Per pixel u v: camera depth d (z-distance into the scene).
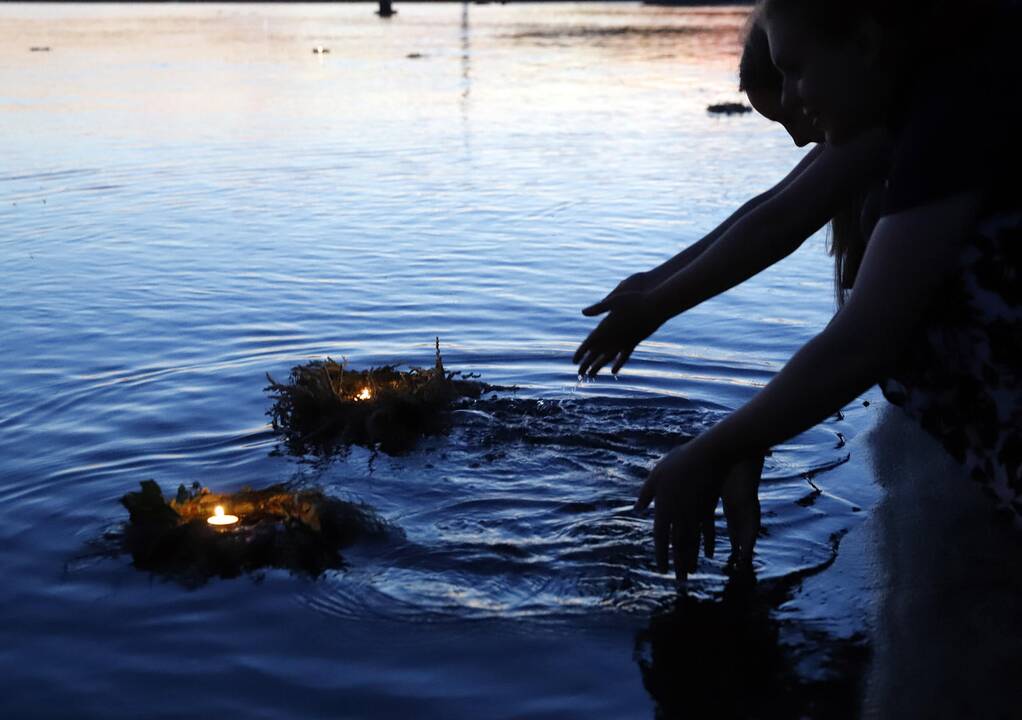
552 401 4.03
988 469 2.01
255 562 2.79
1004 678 2.17
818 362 1.64
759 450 1.72
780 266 6.28
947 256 1.61
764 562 2.75
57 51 27.73
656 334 4.92
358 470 3.42
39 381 4.30
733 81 19.62
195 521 2.94
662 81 19.67
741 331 4.96
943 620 2.41
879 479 3.28
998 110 1.60
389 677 2.25
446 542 2.90
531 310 5.39
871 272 1.64
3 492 3.24
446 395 4.01
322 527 2.96
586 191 8.95
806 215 2.29
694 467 1.76
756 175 9.62
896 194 1.64
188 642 2.40
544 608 2.54
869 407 3.95
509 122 13.80
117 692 2.20
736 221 2.55
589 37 35.12
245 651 2.36
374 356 4.66
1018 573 2.62
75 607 2.56
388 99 16.58
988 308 1.87
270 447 3.62
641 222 7.68
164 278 6.11
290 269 6.32
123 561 2.80
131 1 105.44
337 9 72.19
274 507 3.09
